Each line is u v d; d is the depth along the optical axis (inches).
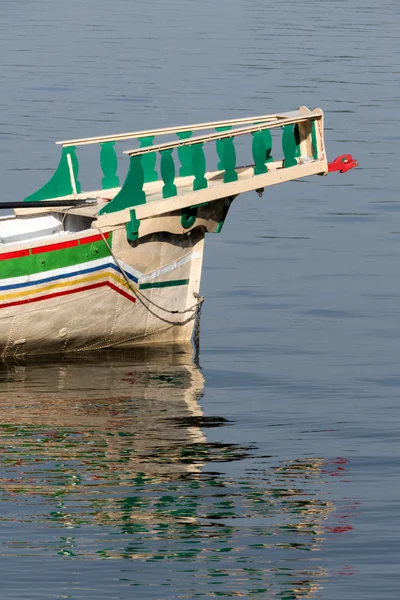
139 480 1274.6
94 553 1120.2
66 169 1843.0
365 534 1160.8
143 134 1861.5
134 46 4576.8
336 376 1643.7
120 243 1732.3
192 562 1104.8
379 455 1354.6
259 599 1047.6
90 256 1713.8
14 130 3152.1
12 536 1149.1
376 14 5580.7
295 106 3538.4
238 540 1147.9
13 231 1775.3
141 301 1775.3
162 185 1856.5
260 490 1256.2
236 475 1291.8
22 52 4397.1
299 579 1077.8
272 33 4950.8
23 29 4958.2
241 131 1758.1
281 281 2095.2
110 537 1149.7
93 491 1246.3
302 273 2140.7
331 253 2266.2
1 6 5669.3
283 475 1295.5
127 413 1480.1
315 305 1969.7
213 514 1198.3
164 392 1572.3
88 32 4918.8
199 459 1336.1
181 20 5290.4
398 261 2220.7
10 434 1398.9
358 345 1780.3
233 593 1055.6
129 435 1402.6
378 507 1218.6
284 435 1417.3
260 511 1208.2
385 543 1142.3
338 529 1170.0
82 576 1079.6
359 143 3159.5
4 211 2386.8
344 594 1056.8
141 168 1712.6
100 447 1362.0
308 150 1835.6
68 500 1224.8
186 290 1822.1
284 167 1796.3
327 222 2490.2
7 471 1290.6
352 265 2191.2
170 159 1721.2
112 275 1738.4
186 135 1881.2
